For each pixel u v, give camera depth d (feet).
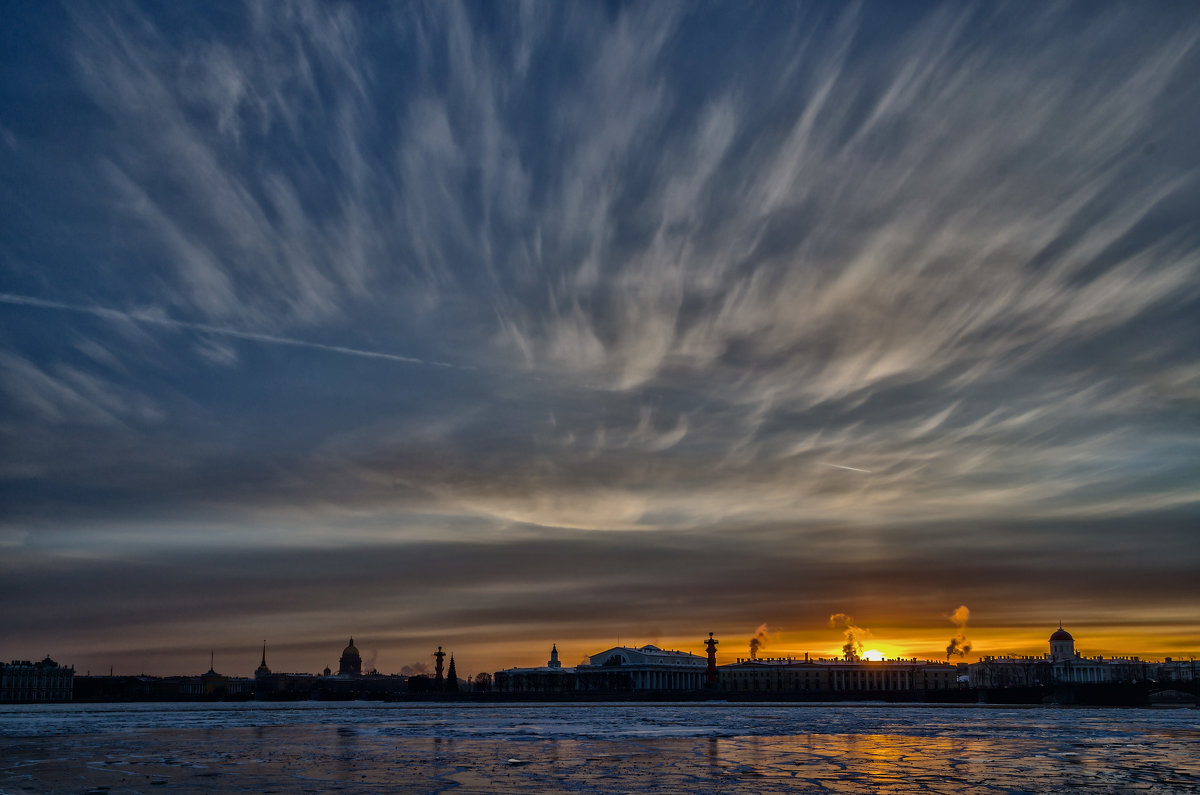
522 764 233.35
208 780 201.36
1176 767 224.53
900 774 209.15
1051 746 287.89
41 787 190.08
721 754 260.01
